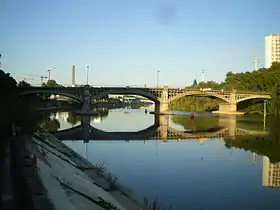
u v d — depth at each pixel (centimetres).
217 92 17038
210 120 13350
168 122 12662
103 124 11806
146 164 4722
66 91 14638
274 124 11412
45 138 6153
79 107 17538
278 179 3916
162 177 3947
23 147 3519
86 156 5384
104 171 4219
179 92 16688
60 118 13862
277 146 6538
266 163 4844
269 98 16375
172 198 3134
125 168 4428
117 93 15612
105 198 2881
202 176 4022
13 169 2580
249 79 19100
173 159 5128
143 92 16012
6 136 4241
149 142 7194
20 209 1903
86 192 2848
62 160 4391
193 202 3033
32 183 2373
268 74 18062
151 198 3114
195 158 5234
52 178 2872
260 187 3562
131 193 3253
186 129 10175
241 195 3266
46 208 2033
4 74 6216
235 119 13675
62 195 2431
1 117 4522
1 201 1988
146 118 14662
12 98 5175
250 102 18038
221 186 3575
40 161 3416
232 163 4819
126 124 11850
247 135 8462
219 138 7912
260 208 2892
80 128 10306
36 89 13425
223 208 2894
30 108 6812
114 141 7388
